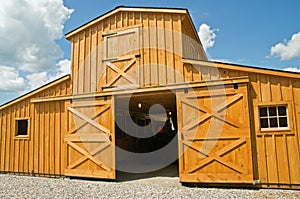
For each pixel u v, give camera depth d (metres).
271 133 6.12
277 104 6.12
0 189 6.51
